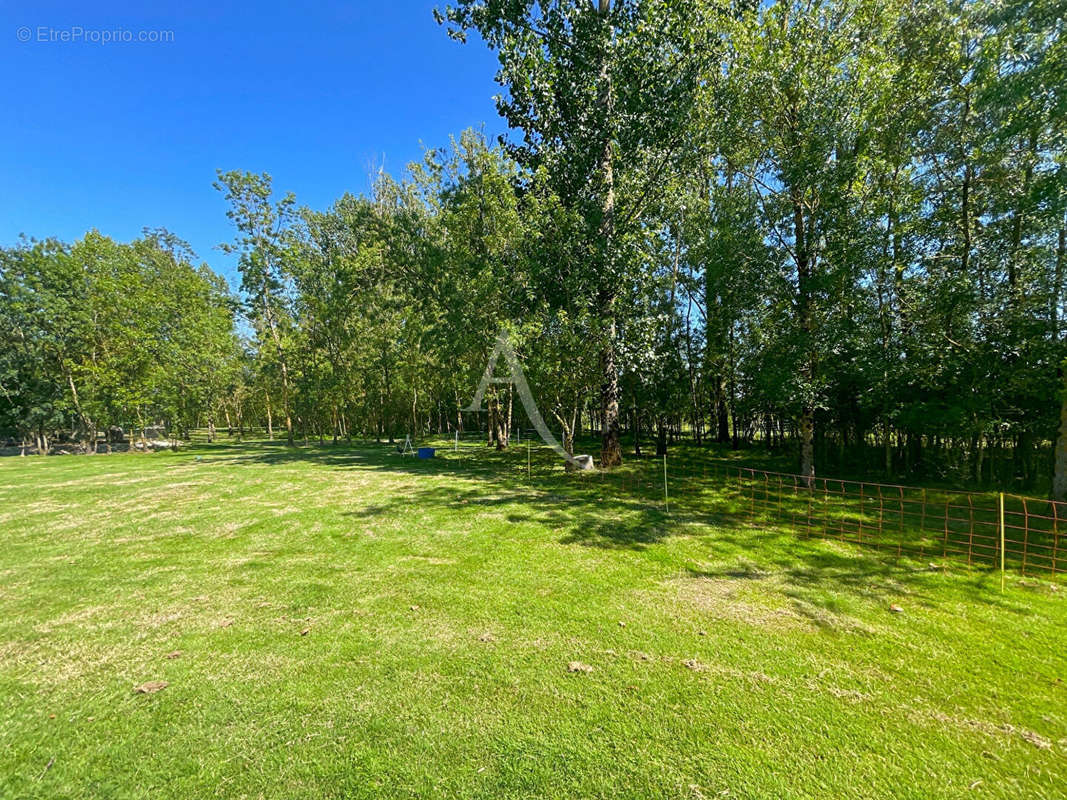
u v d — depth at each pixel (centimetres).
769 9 1072
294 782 230
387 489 1122
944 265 1091
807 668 337
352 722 276
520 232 1452
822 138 966
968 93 970
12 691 312
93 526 779
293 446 2588
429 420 3447
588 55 1276
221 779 233
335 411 2920
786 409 1201
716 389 2036
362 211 1850
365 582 515
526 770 237
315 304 2538
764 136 1103
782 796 222
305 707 291
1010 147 914
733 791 224
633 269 1273
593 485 1159
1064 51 785
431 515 840
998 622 416
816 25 1052
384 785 228
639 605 450
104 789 227
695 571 547
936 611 439
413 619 420
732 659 350
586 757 247
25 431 2580
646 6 1170
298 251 2564
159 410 2556
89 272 2406
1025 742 262
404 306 2112
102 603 462
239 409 3597
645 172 1335
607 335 1221
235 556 614
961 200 1078
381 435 3030
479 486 1155
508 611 436
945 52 991
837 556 602
